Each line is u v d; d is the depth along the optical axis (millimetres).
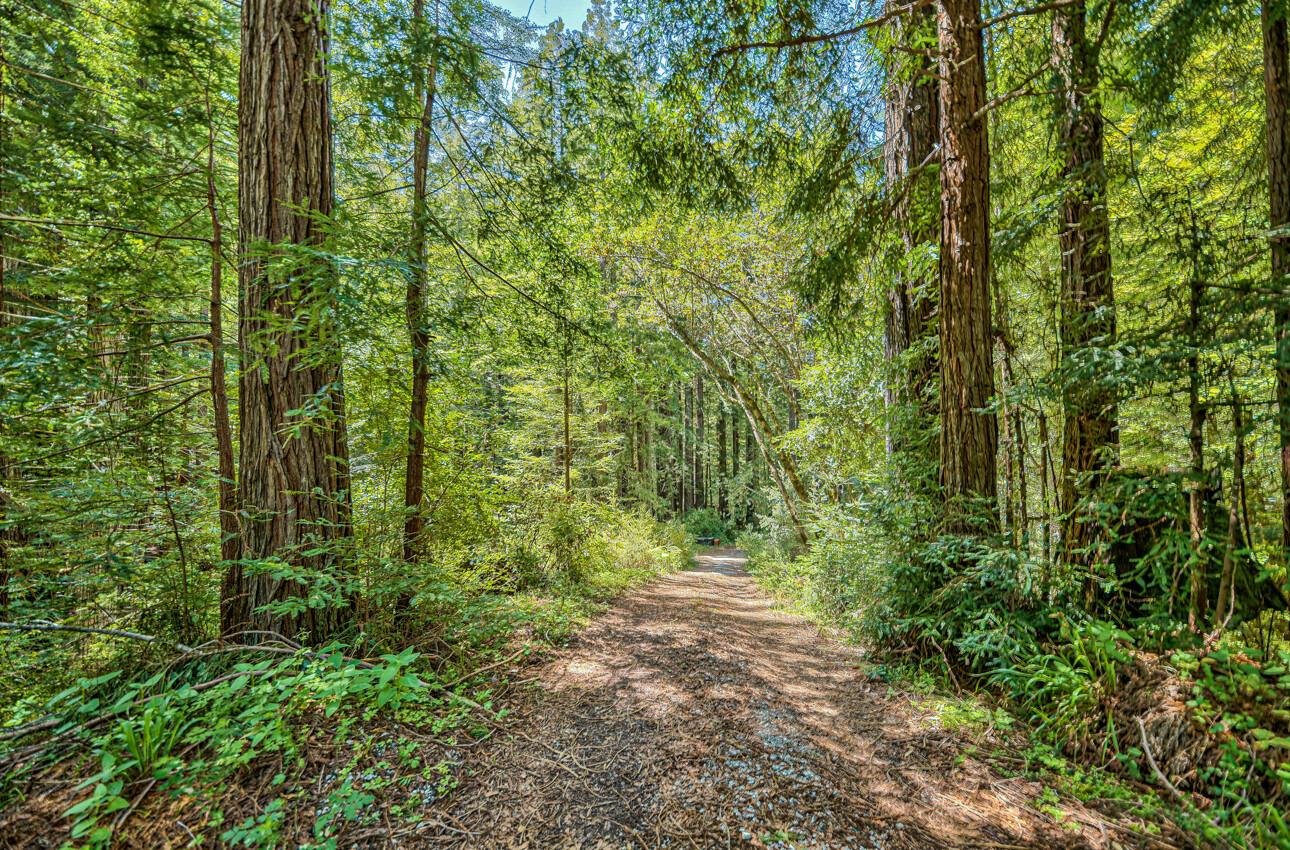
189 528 3361
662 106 4148
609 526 8664
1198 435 2562
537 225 4402
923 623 3229
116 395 3318
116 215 3742
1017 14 3123
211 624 3000
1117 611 2932
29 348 2838
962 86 3385
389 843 1658
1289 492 2660
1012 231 3855
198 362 4086
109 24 4105
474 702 2707
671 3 3629
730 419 21641
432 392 4539
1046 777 2125
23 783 1774
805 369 7785
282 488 2908
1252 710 1918
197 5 3715
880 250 4742
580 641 4043
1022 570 2982
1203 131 4414
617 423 14531
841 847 1710
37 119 3834
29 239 3881
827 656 3967
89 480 3279
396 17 3361
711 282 8570
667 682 3195
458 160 4355
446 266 4629
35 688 2779
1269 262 2947
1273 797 1710
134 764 1752
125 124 4152
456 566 4406
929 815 1884
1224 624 2312
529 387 8555
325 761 2025
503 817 1838
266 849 1562
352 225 3521
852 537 4539
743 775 2139
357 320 2768
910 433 4320
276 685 2051
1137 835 1743
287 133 2955
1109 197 3836
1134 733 2135
